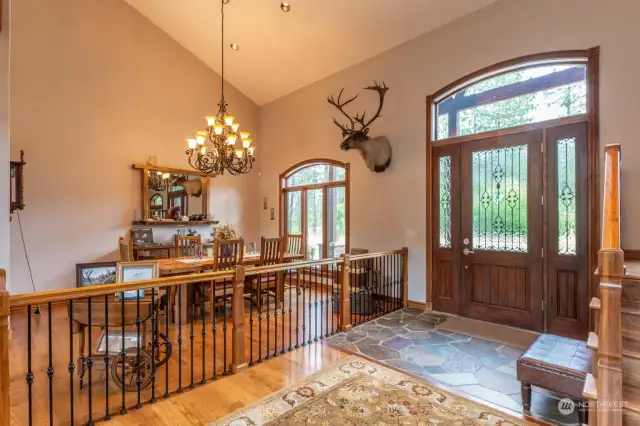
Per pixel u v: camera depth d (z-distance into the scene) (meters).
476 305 4.34
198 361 3.09
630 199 3.28
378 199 5.32
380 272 5.20
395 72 5.09
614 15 3.40
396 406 2.36
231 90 7.00
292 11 4.91
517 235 4.02
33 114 4.71
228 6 5.14
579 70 3.69
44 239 4.80
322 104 6.17
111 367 2.51
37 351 3.27
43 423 2.15
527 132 3.96
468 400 2.44
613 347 1.74
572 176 3.64
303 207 6.67
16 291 4.58
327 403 2.39
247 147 4.44
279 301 4.84
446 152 4.62
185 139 6.27
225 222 6.87
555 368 2.21
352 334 3.77
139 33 5.71
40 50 4.77
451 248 4.56
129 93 5.61
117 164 5.48
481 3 4.20
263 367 2.94
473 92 4.46
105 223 5.34
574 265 3.62
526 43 3.92
